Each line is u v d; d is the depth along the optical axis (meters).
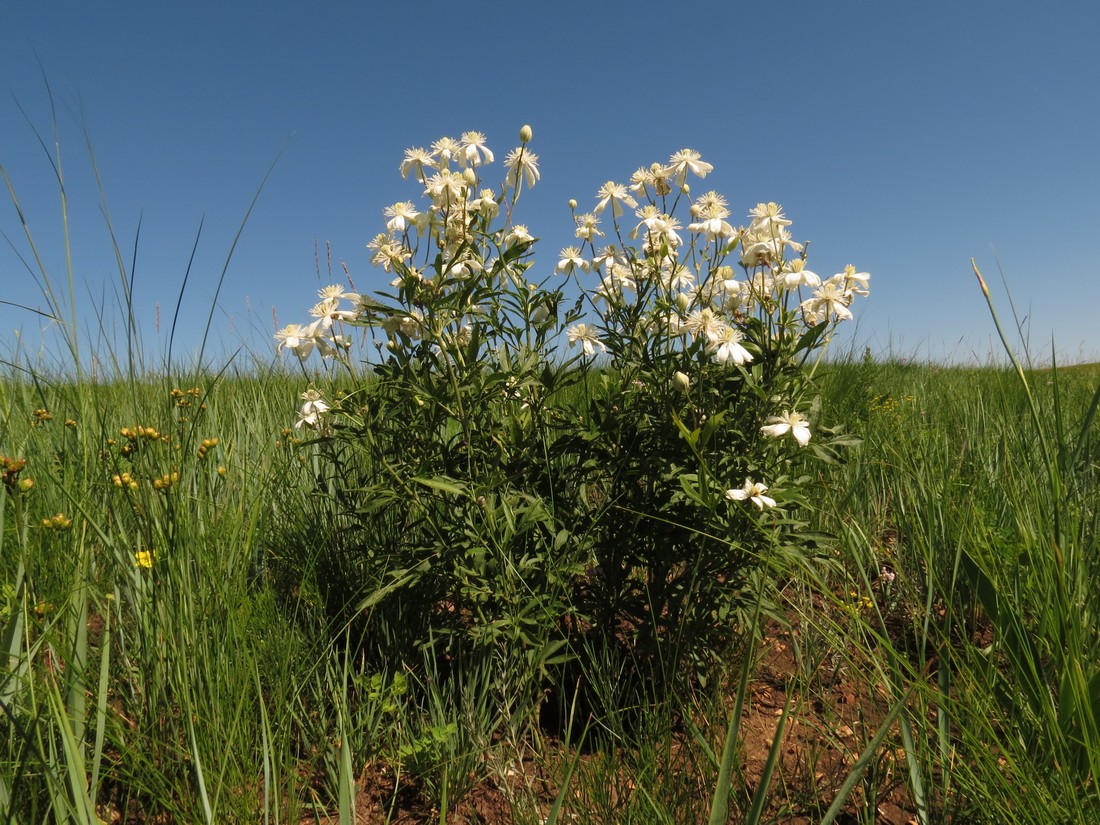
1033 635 1.79
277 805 1.54
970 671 1.73
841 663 2.30
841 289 2.24
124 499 2.10
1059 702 1.51
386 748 1.97
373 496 2.21
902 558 2.86
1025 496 2.40
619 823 1.60
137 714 1.74
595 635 2.29
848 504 3.25
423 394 1.99
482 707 1.96
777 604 2.37
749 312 2.19
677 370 2.11
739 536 1.97
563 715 2.13
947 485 2.90
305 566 2.57
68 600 1.66
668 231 2.24
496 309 2.09
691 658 2.11
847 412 4.91
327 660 2.05
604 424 2.11
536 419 2.27
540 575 2.09
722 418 1.92
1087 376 6.51
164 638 1.72
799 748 1.97
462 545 2.00
